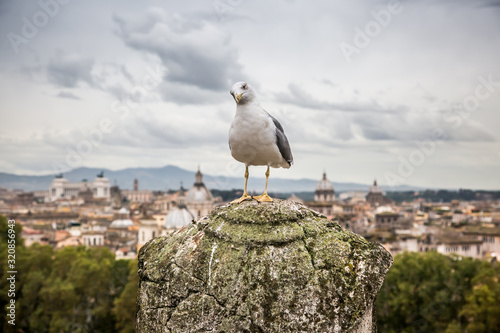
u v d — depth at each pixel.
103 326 59.53
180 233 8.12
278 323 6.79
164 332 7.14
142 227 142.50
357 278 7.11
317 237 7.43
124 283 59.97
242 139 8.28
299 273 7.01
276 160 8.49
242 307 6.91
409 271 54.84
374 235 111.88
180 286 7.30
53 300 54.28
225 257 7.27
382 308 54.56
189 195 179.75
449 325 49.56
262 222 7.46
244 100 8.21
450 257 60.19
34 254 60.66
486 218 160.88
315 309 6.85
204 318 7.00
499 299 48.16
